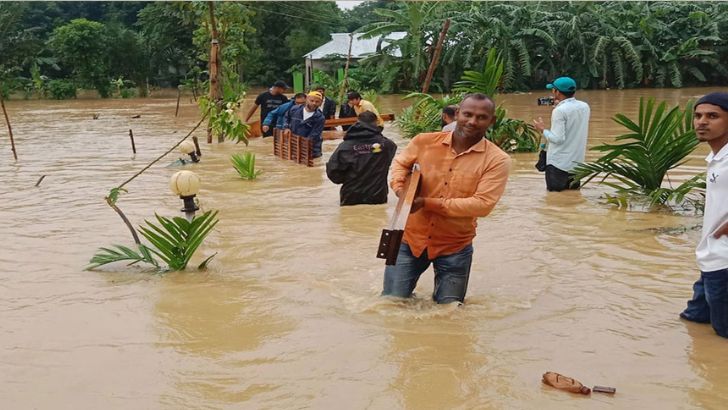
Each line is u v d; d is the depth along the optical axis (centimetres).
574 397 378
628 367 415
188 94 4525
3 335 473
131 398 381
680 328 476
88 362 429
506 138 1360
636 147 860
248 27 1919
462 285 523
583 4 3769
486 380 399
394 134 1717
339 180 891
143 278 596
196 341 460
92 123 2267
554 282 577
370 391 387
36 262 647
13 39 4472
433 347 446
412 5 3534
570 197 929
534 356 432
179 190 691
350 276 595
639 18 3819
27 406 374
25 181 1102
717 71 3950
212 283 580
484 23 3594
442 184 499
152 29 4741
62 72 4903
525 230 749
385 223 791
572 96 963
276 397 381
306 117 1302
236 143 1568
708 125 447
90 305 530
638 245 685
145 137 1772
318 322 491
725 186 442
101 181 1091
